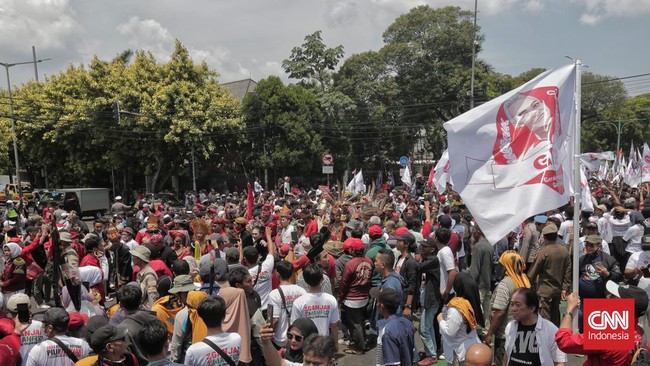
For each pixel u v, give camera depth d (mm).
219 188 45531
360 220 12102
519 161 5508
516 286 5738
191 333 5117
